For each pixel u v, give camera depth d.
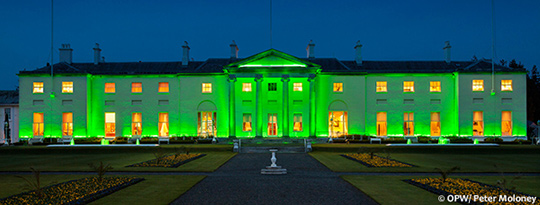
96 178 19.05
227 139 51.69
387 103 54.84
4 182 19.16
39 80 54.00
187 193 16.09
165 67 59.00
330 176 21.17
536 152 36.59
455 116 53.81
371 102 55.00
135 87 55.44
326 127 54.16
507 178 19.97
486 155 34.69
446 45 59.44
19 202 13.94
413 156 33.34
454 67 57.38
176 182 18.80
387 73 54.78
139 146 38.84
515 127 52.97
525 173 22.20
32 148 37.75
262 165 27.00
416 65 58.69
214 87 54.59
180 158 30.27
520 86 53.22
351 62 59.88
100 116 54.94
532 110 72.94
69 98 53.75
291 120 53.62
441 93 54.56
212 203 14.13
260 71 52.44
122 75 55.09
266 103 53.84
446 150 37.03
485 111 53.09
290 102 53.81
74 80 53.97
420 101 54.69
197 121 54.47
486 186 16.88
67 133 53.81
